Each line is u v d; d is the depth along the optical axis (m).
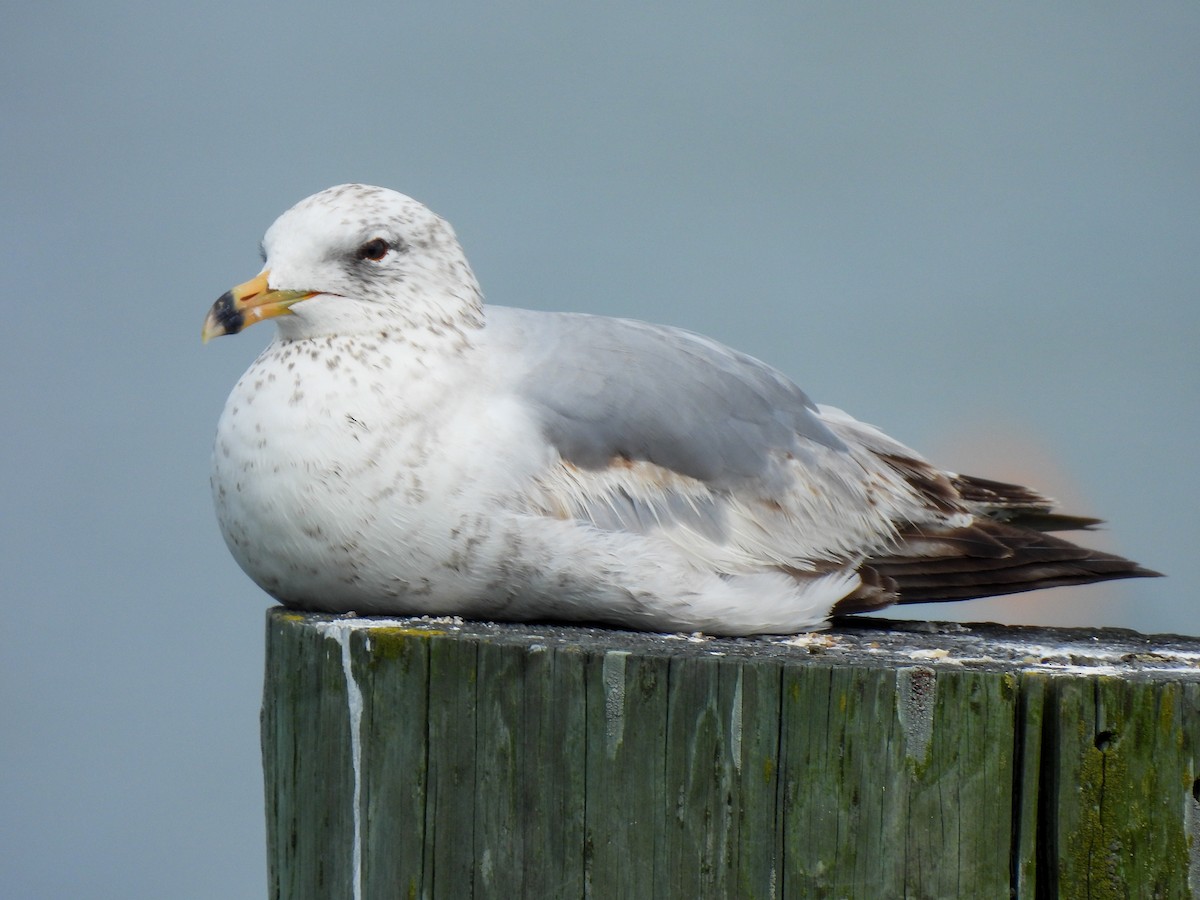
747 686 6.99
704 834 7.07
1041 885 6.88
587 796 7.18
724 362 10.38
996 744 6.84
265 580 9.42
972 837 6.88
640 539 9.26
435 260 9.59
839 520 10.34
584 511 9.29
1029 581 10.70
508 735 7.29
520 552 9.02
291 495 8.98
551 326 9.96
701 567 9.59
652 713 7.09
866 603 10.20
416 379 9.21
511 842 7.30
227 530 9.38
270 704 8.12
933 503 10.98
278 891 8.04
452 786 7.39
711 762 7.04
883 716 6.89
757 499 9.94
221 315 9.41
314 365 9.23
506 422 9.22
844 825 6.95
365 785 7.55
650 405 9.66
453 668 7.36
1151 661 7.85
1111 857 6.79
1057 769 6.81
